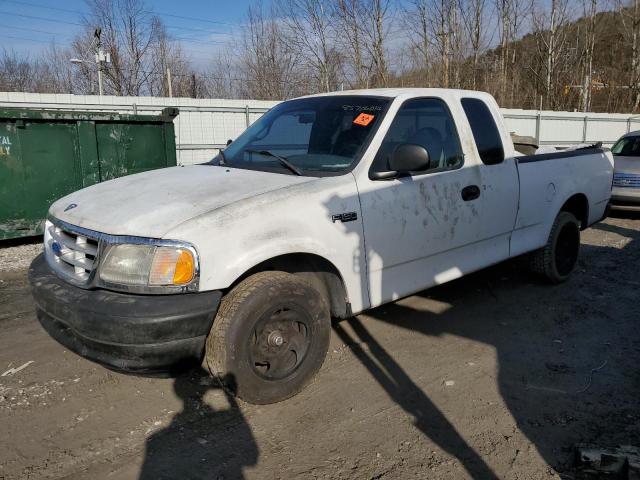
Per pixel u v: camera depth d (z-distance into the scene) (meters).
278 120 4.42
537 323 4.66
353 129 3.87
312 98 4.50
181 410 3.28
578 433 3.07
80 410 3.27
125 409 3.28
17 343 4.20
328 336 3.45
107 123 7.99
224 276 2.96
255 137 4.40
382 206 3.68
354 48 25.80
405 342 4.25
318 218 3.34
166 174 3.95
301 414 3.24
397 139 3.89
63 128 7.58
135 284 2.89
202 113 16.97
